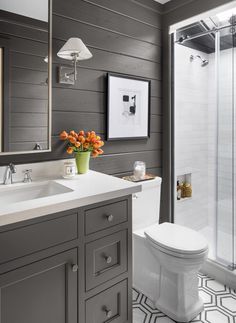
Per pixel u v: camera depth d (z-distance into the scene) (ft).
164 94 7.72
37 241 3.47
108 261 4.32
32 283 3.46
